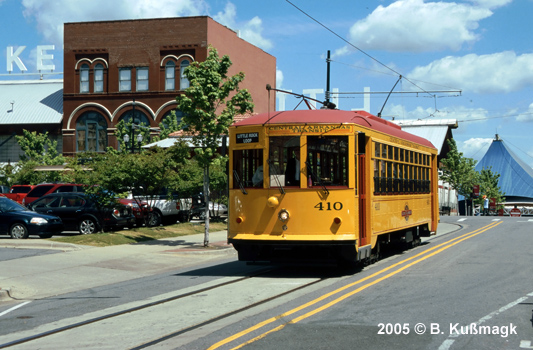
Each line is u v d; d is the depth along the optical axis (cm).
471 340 763
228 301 1062
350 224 1314
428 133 6525
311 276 1366
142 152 2453
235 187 1382
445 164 6384
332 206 1317
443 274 1345
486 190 6944
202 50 5194
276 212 1339
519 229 2822
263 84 6191
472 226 3138
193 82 1998
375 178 1477
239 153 1385
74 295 1227
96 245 2017
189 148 2177
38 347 786
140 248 1977
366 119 1467
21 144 5584
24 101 6231
